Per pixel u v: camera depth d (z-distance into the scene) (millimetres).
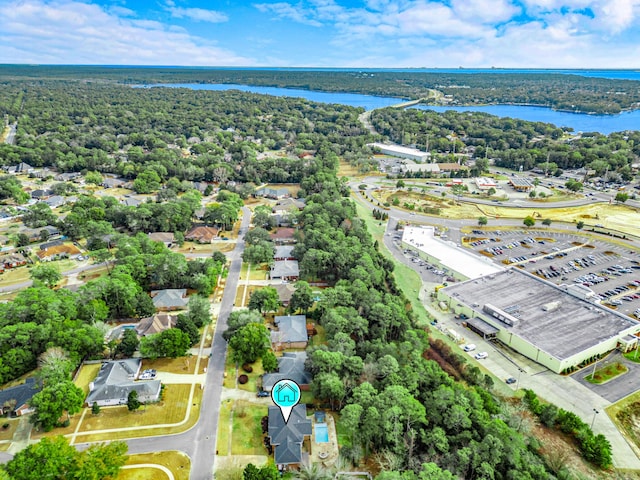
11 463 77750
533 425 105875
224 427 100312
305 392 112562
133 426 99812
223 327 139125
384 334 130625
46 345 114625
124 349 121875
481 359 133125
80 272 175500
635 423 109500
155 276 158875
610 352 136375
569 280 180625
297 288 146375
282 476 89188
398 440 91812
